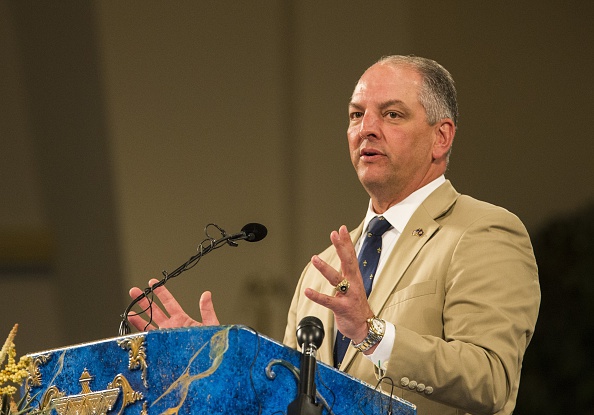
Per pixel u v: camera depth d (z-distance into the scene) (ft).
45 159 46.83
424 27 50.24
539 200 52.85
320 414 11.93
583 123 53.36
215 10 48.98
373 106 20.51
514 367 17.20
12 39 46.44
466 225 19.34
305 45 49.55
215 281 48.42
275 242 49.60
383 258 20.39
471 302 17.88
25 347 46.21
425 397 16.62
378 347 16.15
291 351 12.41
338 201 49.44
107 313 46.85
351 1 49.37
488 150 52.16
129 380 12.42
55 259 46.62
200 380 11.93
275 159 49.83
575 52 53.21
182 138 48.21
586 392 47.47
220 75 49.06
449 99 20.94
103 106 46.60
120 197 46.75
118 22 46.70
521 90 52.60
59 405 12.98
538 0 52.65
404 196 20.74
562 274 49.37
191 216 48.19
